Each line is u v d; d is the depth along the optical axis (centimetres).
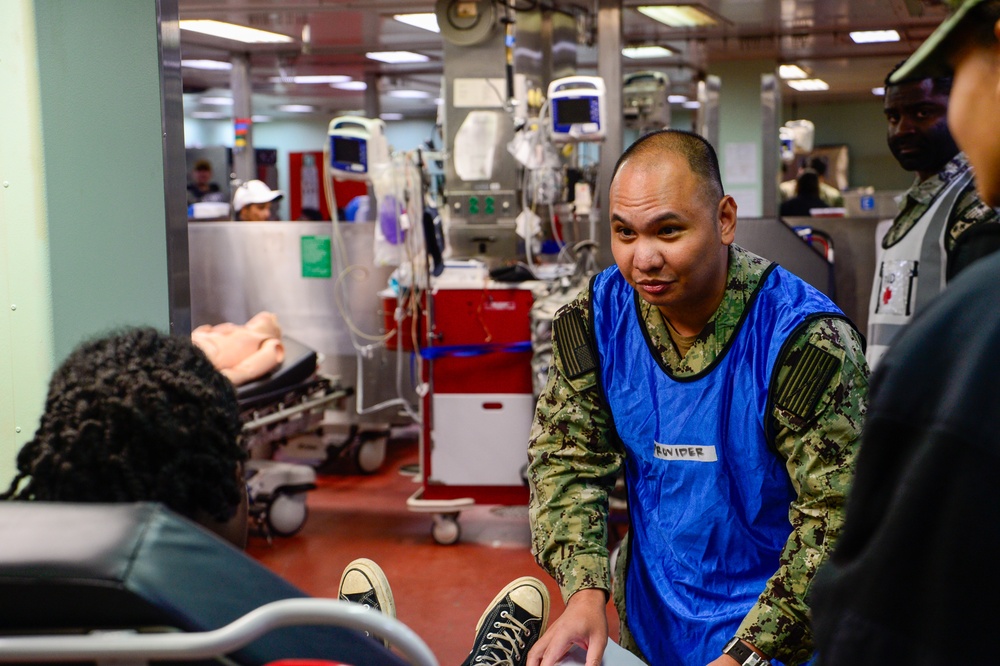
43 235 220
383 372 639
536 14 610
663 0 768
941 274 266
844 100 1600
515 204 505
